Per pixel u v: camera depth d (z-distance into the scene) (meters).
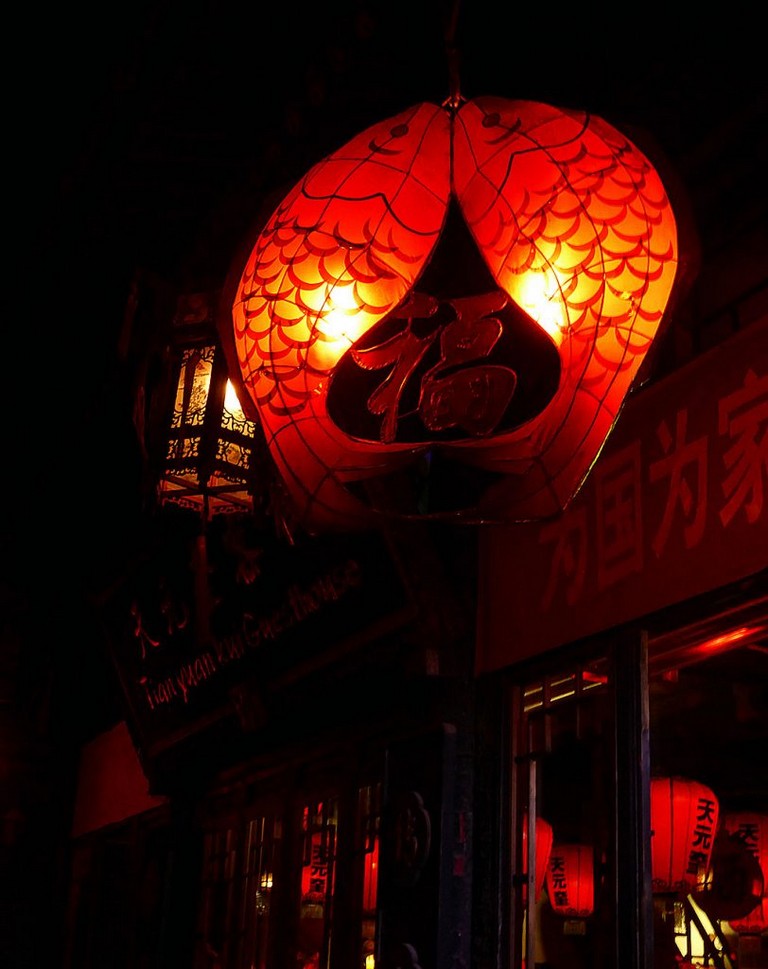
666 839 7.30
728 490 4.47
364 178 4.23
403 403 4.59
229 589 7.68
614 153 3.95
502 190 4.01
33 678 11.73
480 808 5.69
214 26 6.59
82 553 11.47
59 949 11.04
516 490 3.93
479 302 4.05
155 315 6.16
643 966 4.52
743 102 5.13
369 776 6.66
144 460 5.97
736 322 5.05
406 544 5.91
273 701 7.61
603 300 3.81
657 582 4.75
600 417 3.78
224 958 7.76
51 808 11.55
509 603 5.71
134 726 9.25
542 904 9.67
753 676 8.03
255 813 7.97
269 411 4.14
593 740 5.08
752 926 8.72
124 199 8.16
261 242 4.35
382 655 6.46
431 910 5.54
